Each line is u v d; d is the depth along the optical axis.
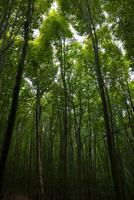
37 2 10.86
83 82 16.25
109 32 12.23
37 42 14.63
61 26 14.49
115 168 7.40
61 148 15.59
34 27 10.97
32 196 16.72
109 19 11.38
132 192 17.30
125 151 19.47
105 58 14.06
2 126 14.88
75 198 18.95
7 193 16.02
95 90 16.33
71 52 15.33
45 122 22.22
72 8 12.32
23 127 20.19
